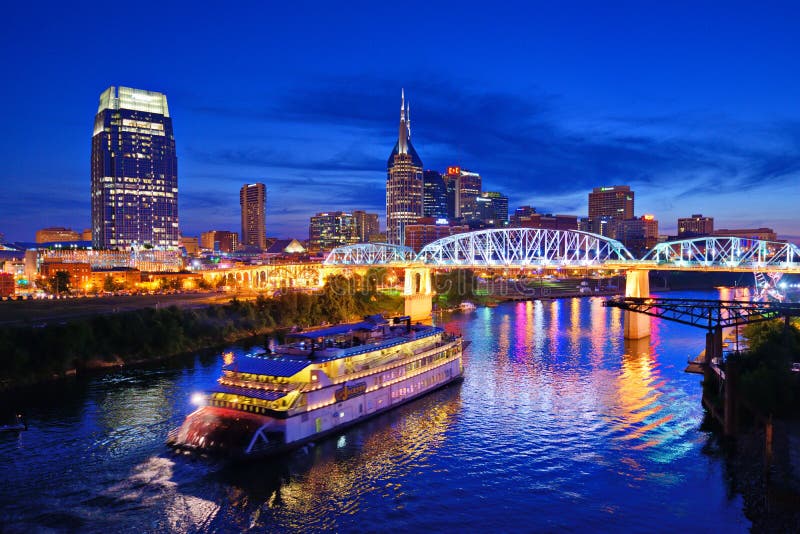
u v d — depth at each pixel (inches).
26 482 2330.2
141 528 2012.8
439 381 3782.0
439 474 2456.9
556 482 2375.7
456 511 2155.5
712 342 3558.1
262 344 5861.2
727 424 2704.2
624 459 2578.7
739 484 2287.2
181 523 2052.2
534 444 2775.6
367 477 2426.2
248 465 2519.7
